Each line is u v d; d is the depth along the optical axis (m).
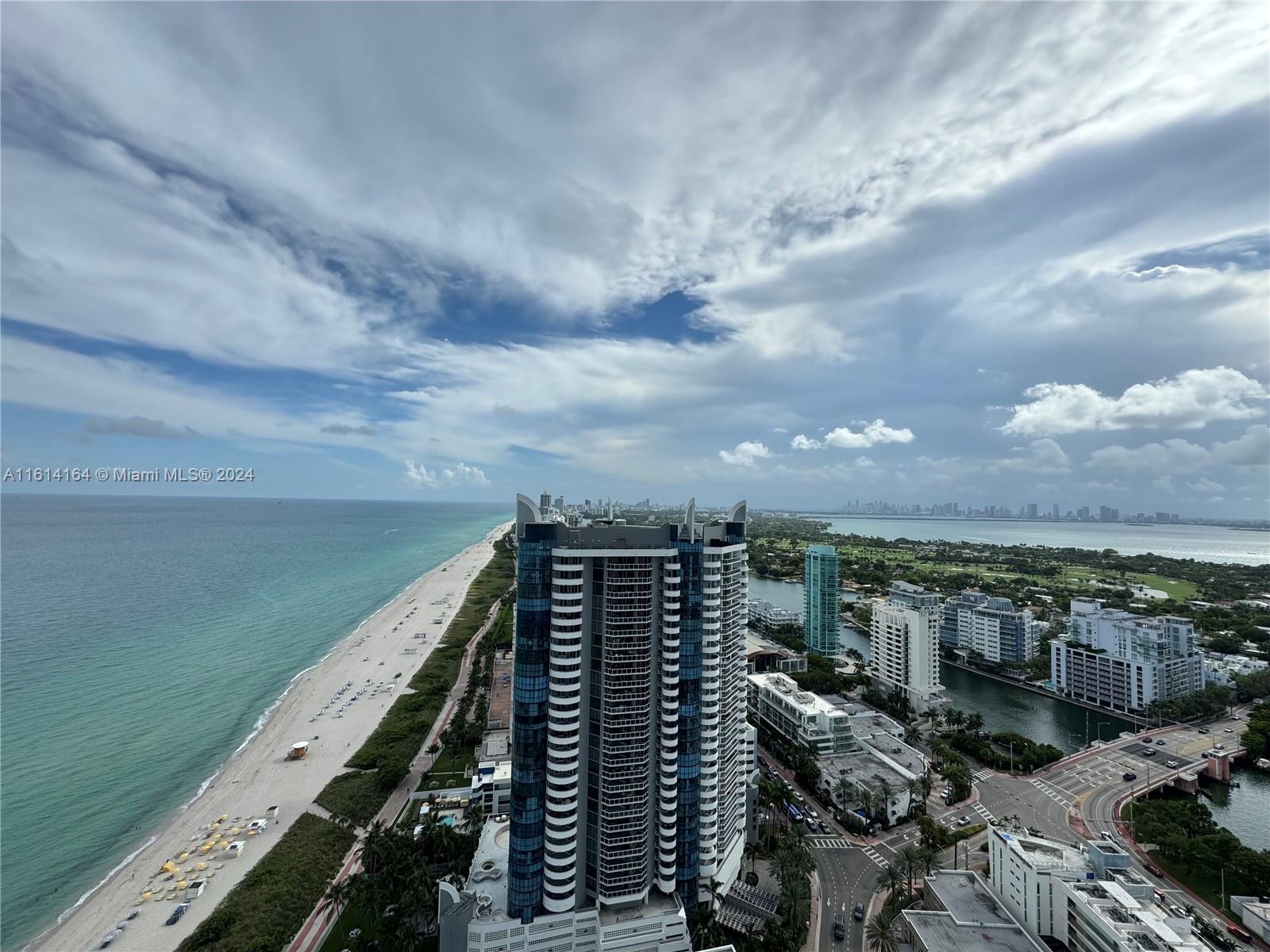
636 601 107.56
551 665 105.69
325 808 166.88
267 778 184.88
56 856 148.50
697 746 113.25
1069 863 117.50
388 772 177.12
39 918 127.69
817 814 164.50
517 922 102.81
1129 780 186.62
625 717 107.31
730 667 131.88
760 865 141.00
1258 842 162.00
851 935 119.25
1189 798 183.62
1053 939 112.50
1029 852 121.75
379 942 113.81
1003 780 186.88
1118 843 153.75
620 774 107.19
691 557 111.38
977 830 158.12
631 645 107.38
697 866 115.19
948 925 113.94
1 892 135.88
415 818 161.38
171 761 197.50
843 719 191.75
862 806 159.75
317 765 194.12
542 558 105.56
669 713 109.56
